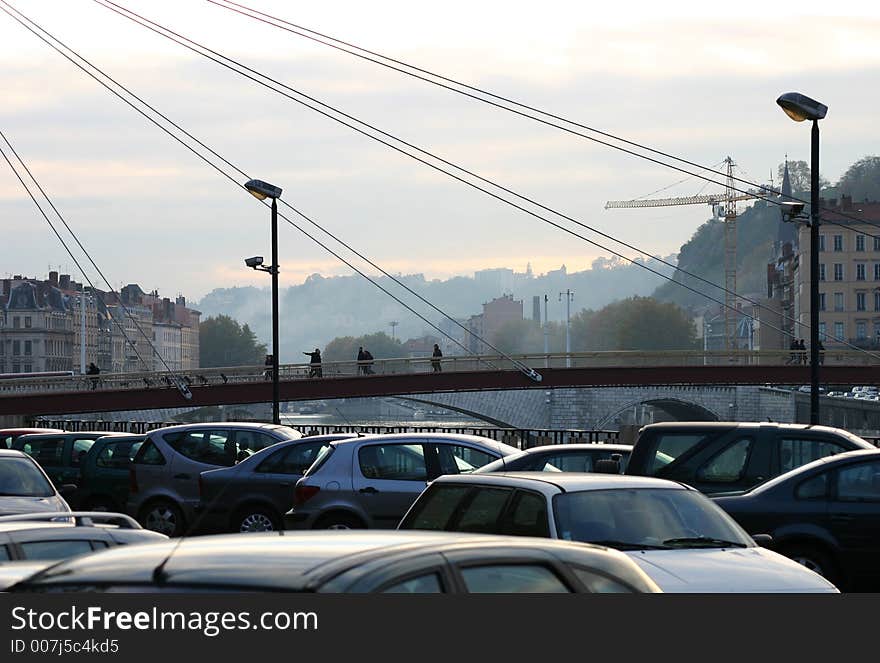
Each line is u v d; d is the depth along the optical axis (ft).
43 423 364.79
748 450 79.97
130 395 370.32
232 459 117.70
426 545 28.22
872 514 72.13
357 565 26.07
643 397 581.94
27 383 361.71
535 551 30.32
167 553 27.02
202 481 109.60
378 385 404.98
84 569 26.37
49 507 89.45
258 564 25.96
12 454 94.79
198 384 380.99
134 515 119.65
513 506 58.08
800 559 72.28
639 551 55.72
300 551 26.96
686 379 431.43
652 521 57.72
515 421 555.28
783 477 74.49
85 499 130.21
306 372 398.62
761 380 435.94
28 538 55.06
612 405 572.51
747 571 54.39
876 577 71.92
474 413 544.62
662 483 61.31
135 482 120.26
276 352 225.97
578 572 30.86
